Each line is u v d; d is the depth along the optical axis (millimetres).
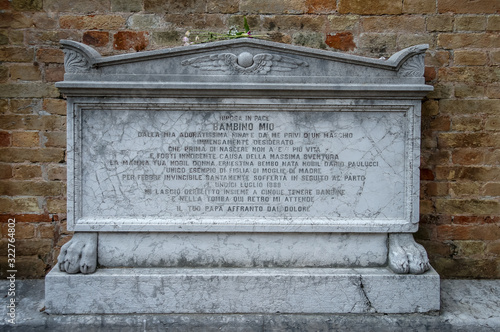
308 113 2621
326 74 2590
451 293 2871
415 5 3186
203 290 2525
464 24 3160
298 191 2641
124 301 2508
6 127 3090
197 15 3197
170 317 2486
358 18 3217
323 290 2537
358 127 2627
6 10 3080
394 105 2594
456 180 3146
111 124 2580
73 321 2451
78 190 2572
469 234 3156
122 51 3186
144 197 2613
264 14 3217
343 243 2650
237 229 2592
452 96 3145
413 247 2625
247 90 2527
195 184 2623
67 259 2498
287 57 2572
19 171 3115
